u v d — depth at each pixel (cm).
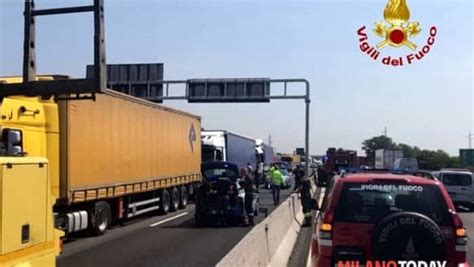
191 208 2794
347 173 809
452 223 714
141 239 1675
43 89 1120
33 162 770
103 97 1748
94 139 1686
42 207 793
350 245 723
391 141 14062
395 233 684
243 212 2028
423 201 736
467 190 2948
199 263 1267
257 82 4316
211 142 3641
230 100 4378
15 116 1358
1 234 689
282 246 1312
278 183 3044
